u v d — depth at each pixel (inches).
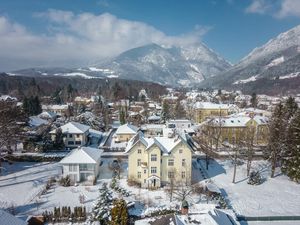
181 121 4692.4
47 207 2063.2
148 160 2420.0
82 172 2544.3
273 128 2844.5
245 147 3459.6
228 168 2972.4
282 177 2738.7
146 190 2368.4
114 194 2250.2
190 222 1382.9
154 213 1903.3
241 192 2385.6
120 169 2787.9
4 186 2455.7
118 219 1718.8
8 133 2965.1
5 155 3139.8
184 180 2474.2
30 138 3673.7
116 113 6382.9
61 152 3496.6
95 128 4778.5
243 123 3939.5
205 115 5615.2
